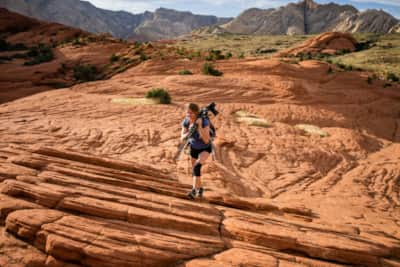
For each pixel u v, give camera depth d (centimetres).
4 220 416
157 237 402
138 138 1138
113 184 551
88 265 359
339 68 4384
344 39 9581
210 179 845
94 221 410
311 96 2784
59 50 5619
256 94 2633
